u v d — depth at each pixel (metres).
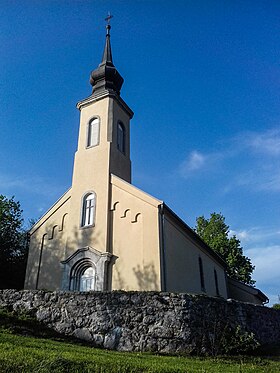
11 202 27.34
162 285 16.94
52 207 22.34
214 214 47.44
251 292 31.09
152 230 18.34
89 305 12.03
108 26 30.16
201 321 11.66
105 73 25.92
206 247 26.08
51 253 21.00
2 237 25.56
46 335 11.43
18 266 25.81
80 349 9.59
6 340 9.35
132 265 18.08
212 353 11.06
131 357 9.26
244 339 11.91
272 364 10.17
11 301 13.15
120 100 24.64
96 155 22.27
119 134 23.92
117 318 11.60
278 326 15.79
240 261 43.41
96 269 18.58
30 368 7.02
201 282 23.83
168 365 8.37
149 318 11.44
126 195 20.05
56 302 12.45
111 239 19.38
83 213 20.97
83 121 24.16
